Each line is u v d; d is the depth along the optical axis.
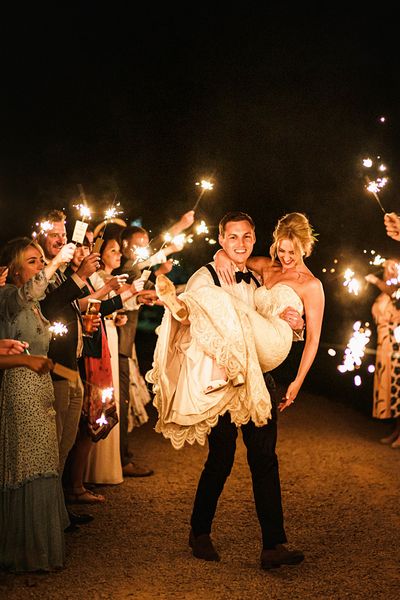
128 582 4.45
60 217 5.42
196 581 4.47
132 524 5.43
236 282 4.76
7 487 4.49
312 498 6.01
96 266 5.00
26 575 4.50
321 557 4.82
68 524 4.78
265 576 4.54
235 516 5.57
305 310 4.80
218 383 4.50
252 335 4.55
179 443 4.69
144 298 6.48
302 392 10.48
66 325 5.13
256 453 4.66
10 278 4.80
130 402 7.12
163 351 4.64
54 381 5.07
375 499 5.97
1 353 4.16
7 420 4.51
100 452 6.35
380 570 4.61
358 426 8.50
